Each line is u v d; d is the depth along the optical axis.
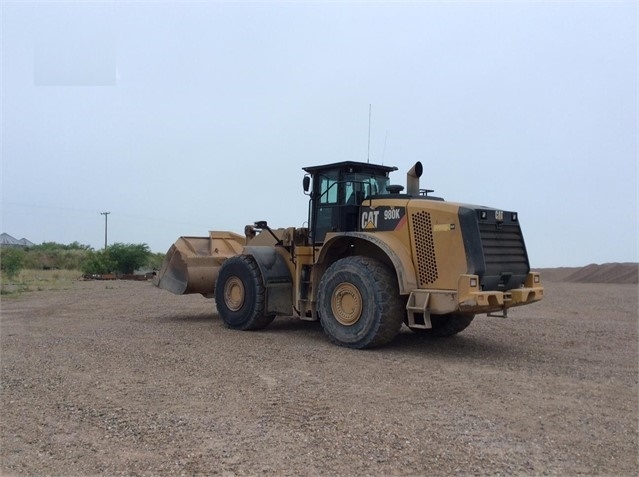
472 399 6.12
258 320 10.65
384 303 8.69
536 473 4.32
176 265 12.87
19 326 11.48
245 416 5.50
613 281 34.16
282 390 6.37
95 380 6.88
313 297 10.23
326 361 7.95
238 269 10.95
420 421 5.38
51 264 42.09
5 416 5.61
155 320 12.52
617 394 6.39
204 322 12.17
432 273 8.56
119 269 33.94
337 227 10.04
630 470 4.40
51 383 6.77
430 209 8.65
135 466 4.41
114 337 9.95
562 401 6.10
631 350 9.06
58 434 5.12
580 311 14.72
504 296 8.50
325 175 10.45
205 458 4.54
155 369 7.42
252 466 4.39
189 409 5.72
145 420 5.42
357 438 4.94
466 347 9.28
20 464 4.49
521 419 5.50
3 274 28.56
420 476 4.23
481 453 4.66
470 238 8.24
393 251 8.77
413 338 10.17
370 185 10.32
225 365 7.64
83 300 17.53
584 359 8.31
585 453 4.71
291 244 10.78
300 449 4.71
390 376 7.09
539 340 10.01
